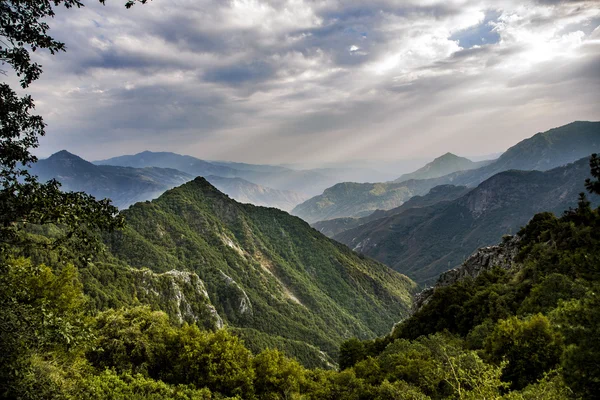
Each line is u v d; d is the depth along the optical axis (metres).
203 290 129.38
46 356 21.45
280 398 36.66
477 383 17.89
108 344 33.19
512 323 31.67
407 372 36.75
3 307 11.83
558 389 18.23
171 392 29.53
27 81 12.52
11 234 11.91
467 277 78.75
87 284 88.38
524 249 71.12
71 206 12.41
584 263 39.72
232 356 37.00
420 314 73.12
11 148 11.70
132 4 12.56
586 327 15.27
